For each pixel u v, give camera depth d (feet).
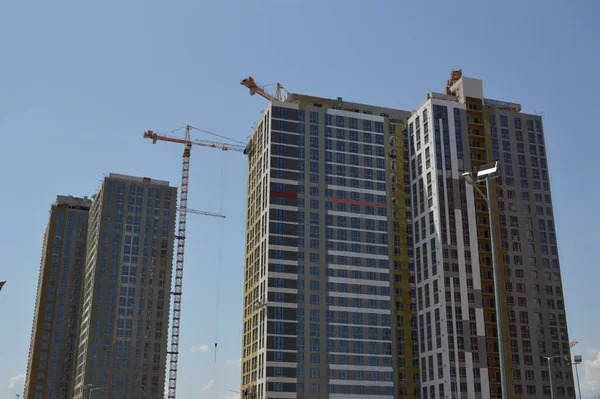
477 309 558.15
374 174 639.35
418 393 568.82
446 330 544.21
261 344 564.71
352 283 592.19
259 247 611.06
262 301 577.02
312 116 641.81
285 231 593.01
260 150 653.71
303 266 584.81
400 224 627.05
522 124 650.02
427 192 607.37
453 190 596.29
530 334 569.23
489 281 577.84
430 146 613.93
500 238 596.29
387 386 564.30
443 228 579.89
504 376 147.43
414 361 579.48
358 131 651.25
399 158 652.48
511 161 629.51
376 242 613.93
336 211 613.52
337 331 571.28
